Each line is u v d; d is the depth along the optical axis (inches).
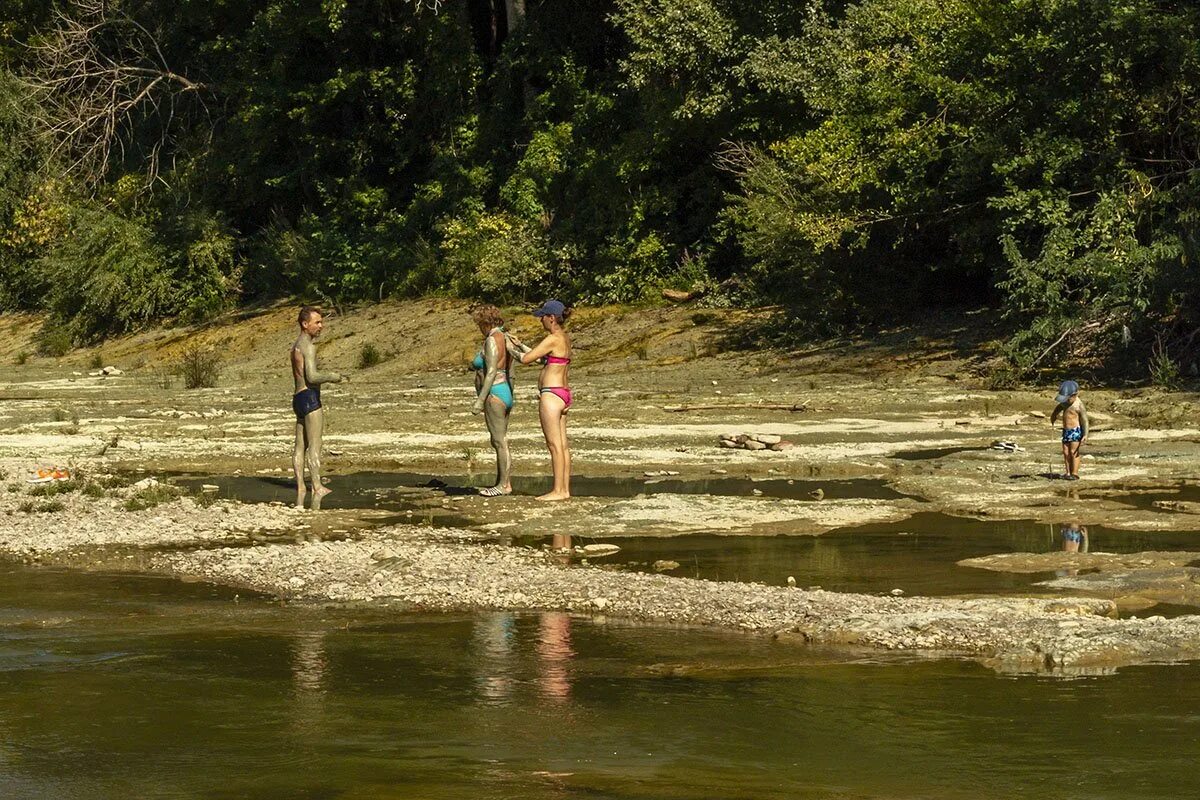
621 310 1441.9
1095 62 1051.3
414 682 254.4
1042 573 361.4
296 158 1935.3
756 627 299.9
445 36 1781.5
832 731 216.7
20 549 428.5
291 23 1788.9
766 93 1390.3
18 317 2048.5
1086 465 601.6
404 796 187.3
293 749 210.4
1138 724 218.1
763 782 192.1
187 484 592.1
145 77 2121.1
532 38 1747.0
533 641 289.9
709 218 1497.3
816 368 1128.8
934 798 184.7
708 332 1306.6
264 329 1638.8
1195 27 1041.5
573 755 206.1
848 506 490.0
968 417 831.1
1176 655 266.2
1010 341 1031.0
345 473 622.2
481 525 467.2
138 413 964.0
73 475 608.4
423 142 1855.3
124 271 1825.8
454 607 329.4
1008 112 1121.4
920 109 1185.4
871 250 1268.5
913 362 1103.6
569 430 780.6
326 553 403.2
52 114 2101.4
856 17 1311.5
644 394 1000.9
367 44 1831.9
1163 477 562.6
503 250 1558.8
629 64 1461.6
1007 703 231.8
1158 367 957.8
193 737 217.8
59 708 236.2
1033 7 1087.6
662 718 226.4
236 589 359.3
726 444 685.3
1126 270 989.2
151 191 2000.5
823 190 1250.0
